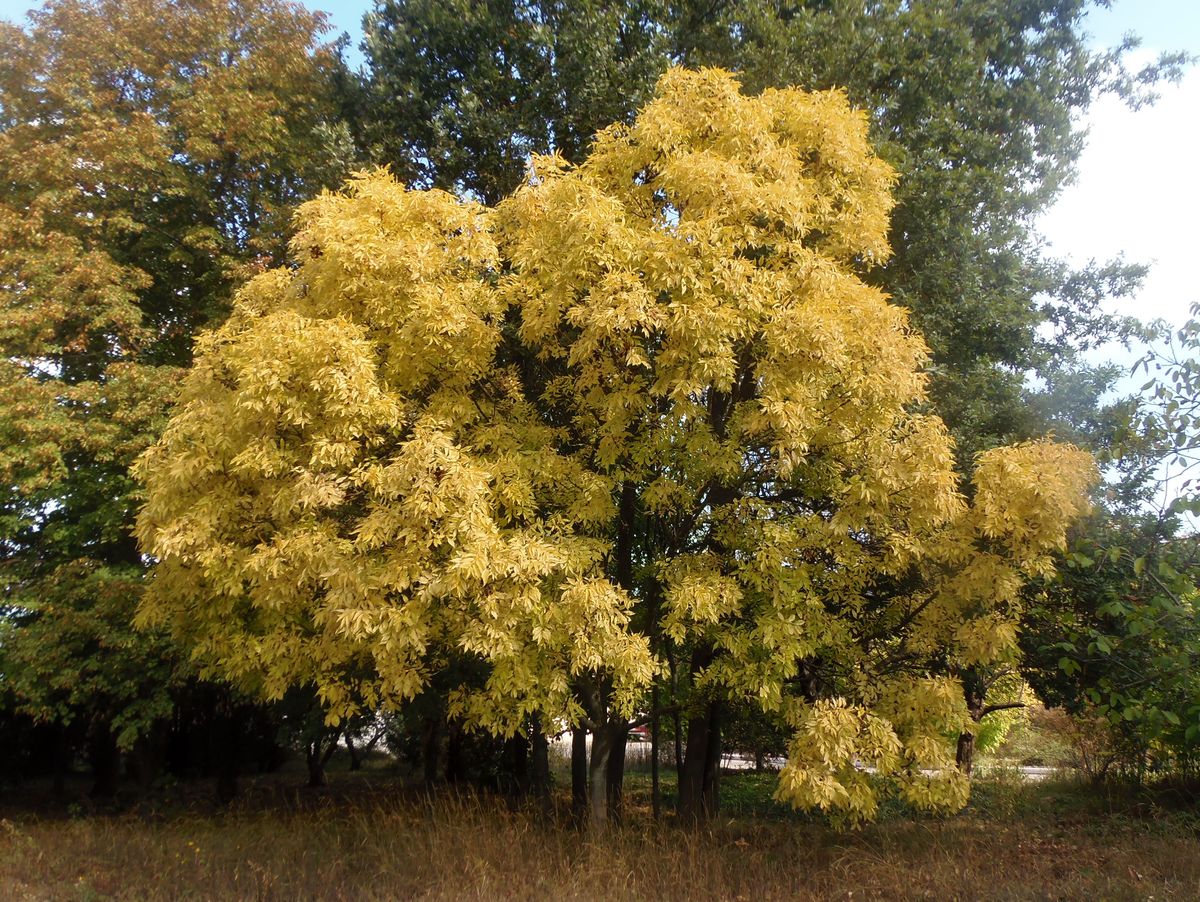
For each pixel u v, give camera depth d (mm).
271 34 14992
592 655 7078
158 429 11117
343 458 6887
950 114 11531
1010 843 8664
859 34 11594
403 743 16953
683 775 10891
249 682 9523
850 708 7621
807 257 7852
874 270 10977
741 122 8211
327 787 16172
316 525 7227
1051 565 7816
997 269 11570
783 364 7426
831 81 11305
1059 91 12906
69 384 12195
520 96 11805
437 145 11555
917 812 10711
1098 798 10734
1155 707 8477
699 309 7086
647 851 7949
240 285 12414
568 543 7562
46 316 11250
